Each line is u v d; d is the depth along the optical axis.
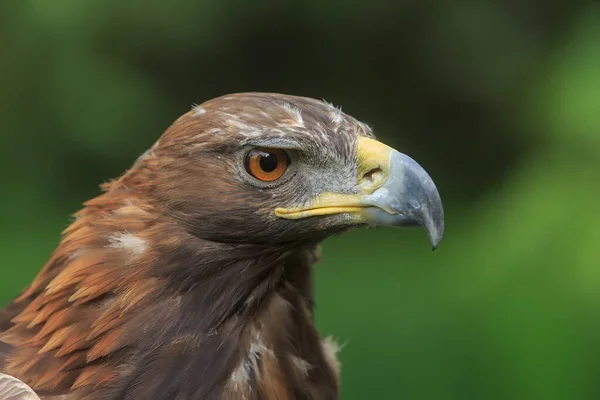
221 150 5.27
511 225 11.03
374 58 18.98
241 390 5.48
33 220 17.97
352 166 5.45
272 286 5.69
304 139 5.32
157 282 5.32
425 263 14.59
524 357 10.30
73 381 5.33
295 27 18.62
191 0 17.73
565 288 10.12
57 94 17.83
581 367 9.91
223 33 18.20
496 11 17.97
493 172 18.45
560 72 11.39
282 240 5.48
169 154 5.35
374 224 5.47
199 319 5.39
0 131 18.25
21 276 15.37
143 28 17.55
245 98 5.43
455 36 18.11
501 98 18.09
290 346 5.83
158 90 18.06
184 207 5.31
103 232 5.43
